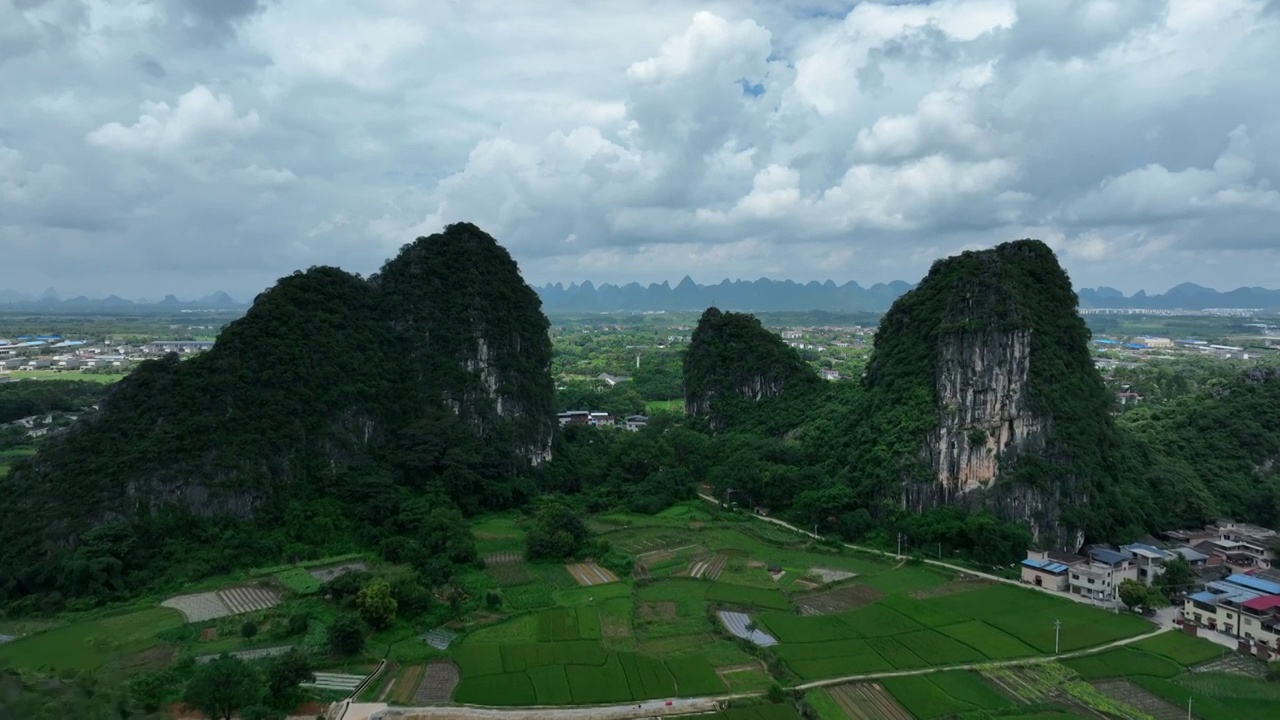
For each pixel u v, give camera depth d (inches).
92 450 3850.9
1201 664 2851.9
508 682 2672.2
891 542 4421.8
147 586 3415.4
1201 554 3998.5
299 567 3698.3
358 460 4643.2
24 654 2714.1
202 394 4175.7
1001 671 2795.3
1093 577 3570.4
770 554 4284.0
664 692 2623.0
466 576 3732.8
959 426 4500.5
